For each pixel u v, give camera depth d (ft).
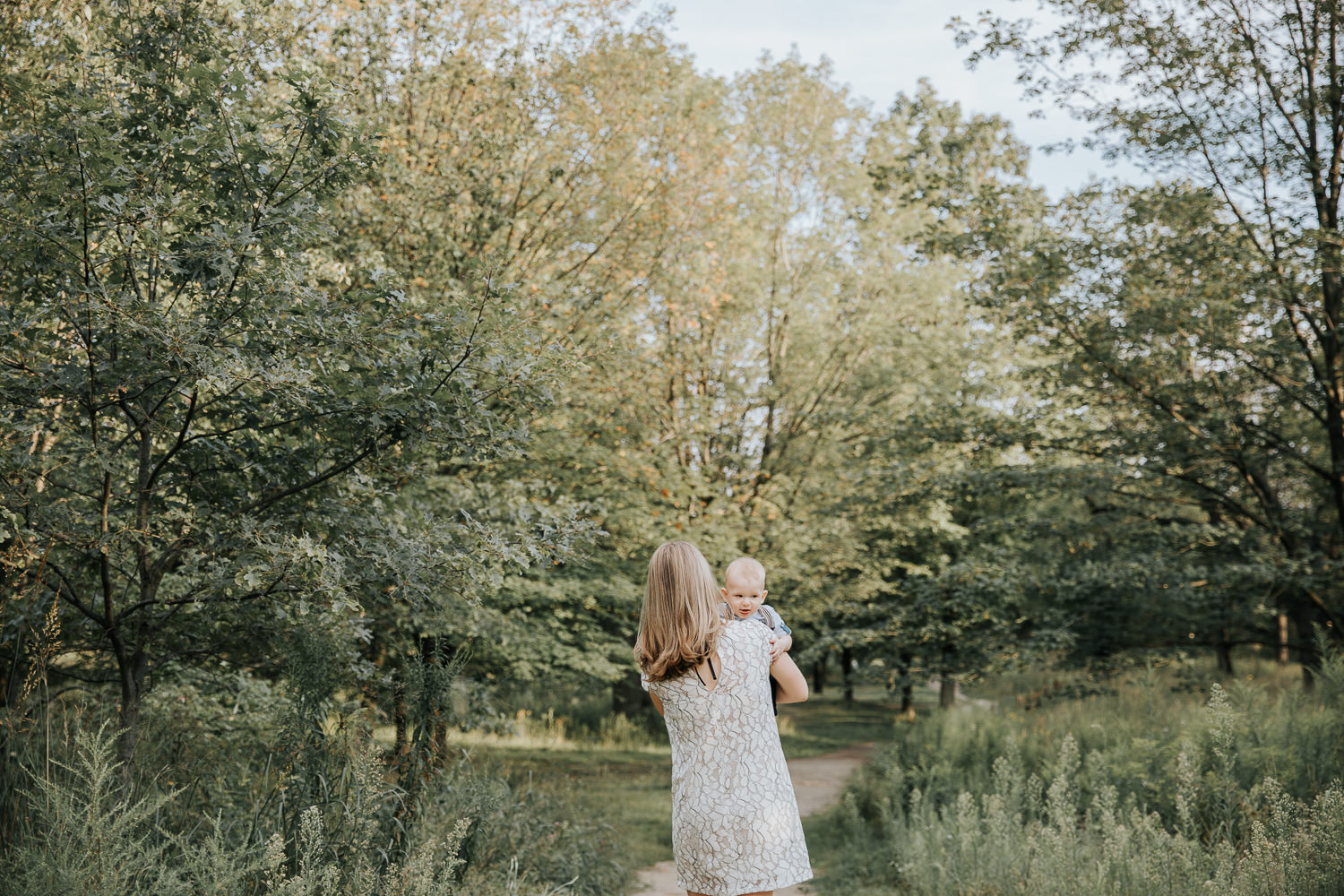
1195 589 39.19
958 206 40.70
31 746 14.17
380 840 15.71
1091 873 17.49
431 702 17.22
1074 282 38.55
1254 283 35.09
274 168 15.48
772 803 9.74
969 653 42.60
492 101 33.96
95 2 18.38
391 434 16.53
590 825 28.48
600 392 41.55
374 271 17.01
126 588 18.58
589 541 18.84
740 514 56.70
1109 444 43.09
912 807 27.09
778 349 65.92
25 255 13.76
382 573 16.37
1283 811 16.44
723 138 47.47
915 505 49.21
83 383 14.03
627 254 38.83
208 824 14.60
